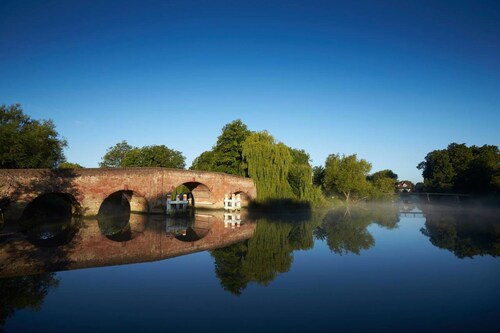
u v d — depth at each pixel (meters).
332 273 12.57
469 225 29.80
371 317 8.35
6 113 37.66
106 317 8.20
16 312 8.49
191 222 28.95
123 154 82.38
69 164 67.44
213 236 21.19
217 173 40.72
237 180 42.50
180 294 9.97
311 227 26.77
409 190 115.94
